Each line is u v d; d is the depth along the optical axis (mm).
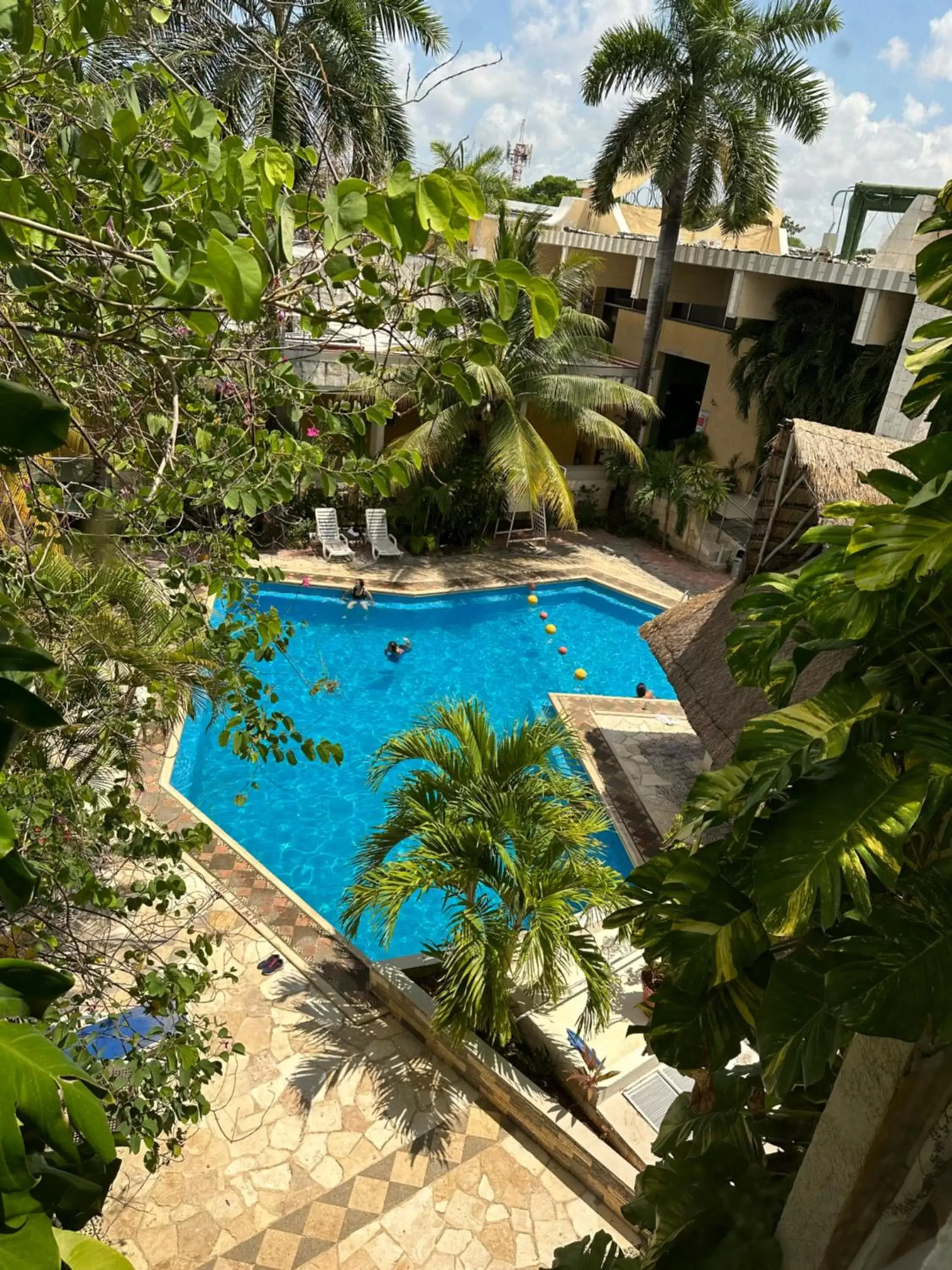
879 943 2217
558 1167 7328
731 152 21078
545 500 23219
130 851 5254
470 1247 6637
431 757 8523
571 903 8039
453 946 8656
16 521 4594
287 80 4277
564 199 33750
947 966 2174
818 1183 2721
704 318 27078
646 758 14469
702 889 2875
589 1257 3820
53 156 2977
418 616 19859
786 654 8883
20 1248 1252
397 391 15922
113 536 4566
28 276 2756
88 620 5035
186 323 2787
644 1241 4457
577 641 19500
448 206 2219
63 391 4344
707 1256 2959
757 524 11836
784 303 21406
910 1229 2652
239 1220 6668
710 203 22109
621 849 12391
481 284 2715
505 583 20875
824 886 2225
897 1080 2365
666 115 20562
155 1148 4734
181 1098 4934
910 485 2666
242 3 4359
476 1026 7355
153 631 5383
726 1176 3213
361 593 19203
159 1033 5109
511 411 20766
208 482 4887
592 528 25422
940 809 2371
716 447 25031
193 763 13531
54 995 1465
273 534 20672
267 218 2740
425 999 8414
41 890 4676
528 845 8062
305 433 6355
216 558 5551
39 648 2371
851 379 19359
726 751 10312
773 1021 2533
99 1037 5117
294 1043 8258
